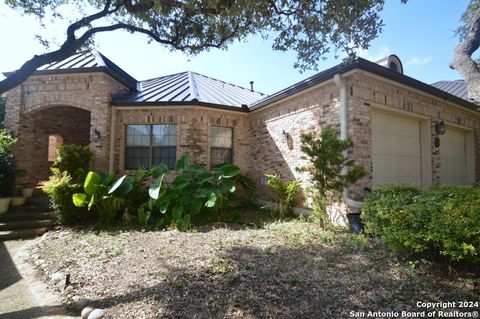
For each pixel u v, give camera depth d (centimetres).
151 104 798
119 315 245
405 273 327
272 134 823
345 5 422
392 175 638
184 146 809
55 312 265
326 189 532
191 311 247
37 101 793
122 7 470
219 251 414
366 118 571
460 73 669
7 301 290
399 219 350
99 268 360
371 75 571
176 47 544
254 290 285
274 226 579
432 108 721
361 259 376
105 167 766
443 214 311
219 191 645
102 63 802
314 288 290
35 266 399
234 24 516
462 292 281
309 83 636
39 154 848
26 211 677
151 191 610
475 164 863
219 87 1124
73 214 638
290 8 462
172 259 382
